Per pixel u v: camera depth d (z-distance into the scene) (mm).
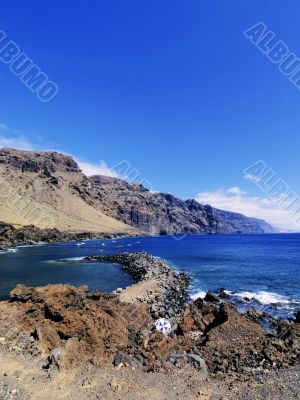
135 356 16406
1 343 16969
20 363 14984
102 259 85875
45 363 14992
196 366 15664
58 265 74188
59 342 17062
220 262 86188
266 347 19094
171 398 12477
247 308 36969
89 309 18969
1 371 14141
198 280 57531
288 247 154250
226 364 16766
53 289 19984
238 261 88500
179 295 44688
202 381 14117
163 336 19781
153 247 149750
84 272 63750
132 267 66250
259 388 13547
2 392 12367
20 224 177625
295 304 38531
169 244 179250
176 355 16500
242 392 13148
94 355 16078
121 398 12328
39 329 17312
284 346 19672
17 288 20438
